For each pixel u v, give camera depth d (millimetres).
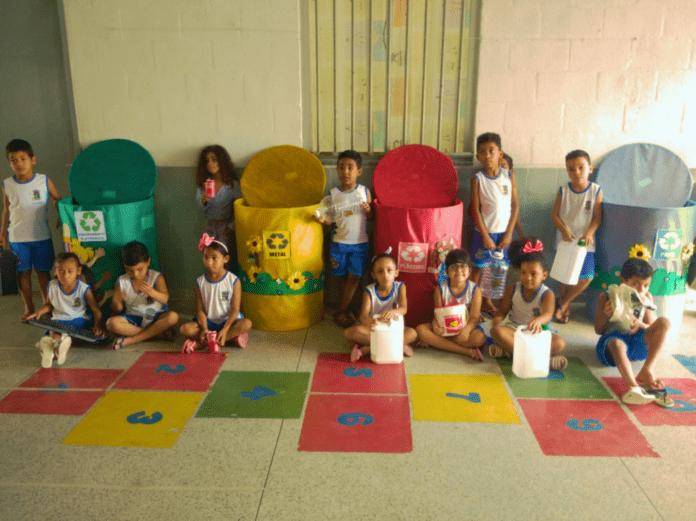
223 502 1964
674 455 2227
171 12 3604
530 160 3828
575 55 3646
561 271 3400
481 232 3594
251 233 3398
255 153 3818
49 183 3691
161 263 4023
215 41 3643
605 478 2086
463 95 3748
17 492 2020
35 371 2969
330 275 3953
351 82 3732
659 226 3352
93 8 3602
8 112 3971
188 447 2285
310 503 1956
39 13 3803
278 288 3443
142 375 2916
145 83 3717
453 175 3605
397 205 3639
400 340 3014
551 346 3053
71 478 2096
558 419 2490
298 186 3666
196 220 3945
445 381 2846
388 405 2609
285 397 2686
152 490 2029
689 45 3635
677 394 2705
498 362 3074
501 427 2428
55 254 4238
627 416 2516
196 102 3742
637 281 2854
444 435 2367
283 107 3740
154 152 3826
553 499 1974
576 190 3584
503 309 3221
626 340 2873
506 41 3627
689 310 3893
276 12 3592
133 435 2369
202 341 3232
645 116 3750
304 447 2281
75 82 3719
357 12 3619
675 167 3732
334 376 2900
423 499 1976
